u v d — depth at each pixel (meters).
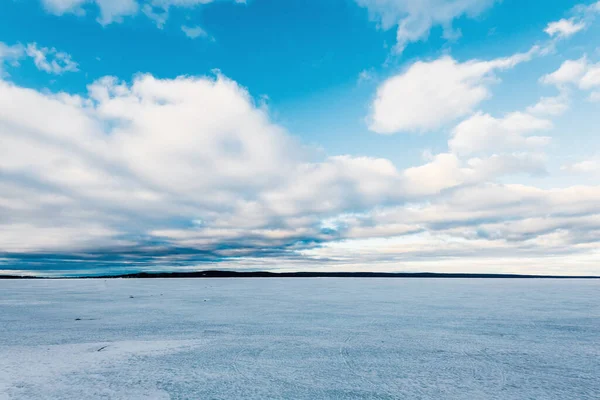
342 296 35.06
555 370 9.31
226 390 7.85
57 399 7.27
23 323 17.14
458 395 7.59
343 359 10.41
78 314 20.61
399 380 8.55
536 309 22.45
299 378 8.68
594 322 17.03
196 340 13.03
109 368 9.43
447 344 12.34
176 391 7.76
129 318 18.81
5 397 7.35
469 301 28.59
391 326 15.98
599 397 7.49
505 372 9.16
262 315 19.89
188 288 55.72
